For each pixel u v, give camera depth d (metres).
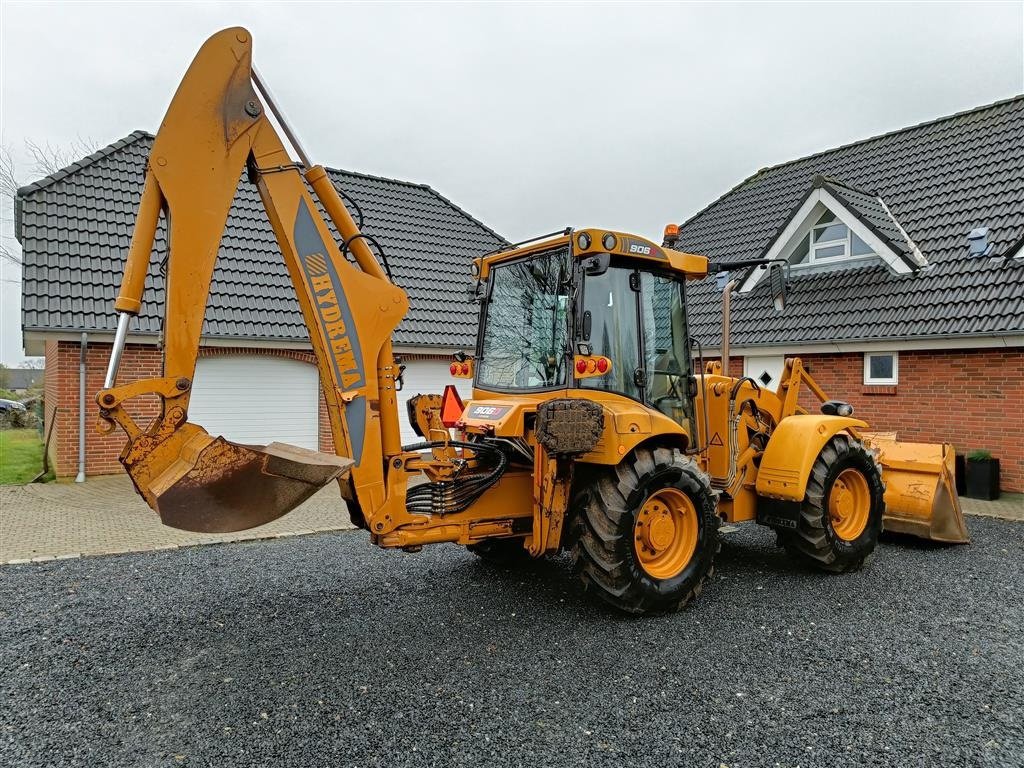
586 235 4.77
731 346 12.52
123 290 3.74
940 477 6.82
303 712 3.50
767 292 13.05
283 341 11.58
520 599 5.26
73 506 8.73
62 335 10.08
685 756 3.14
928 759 3.12
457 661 4.12
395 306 4.44
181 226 3.82
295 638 4.47
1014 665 4.09
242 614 4.91
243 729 3.34
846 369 11.48
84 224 11.30
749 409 6.19
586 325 4.79
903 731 3.35
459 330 13.44
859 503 6.18
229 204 3.96
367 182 16.05
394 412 4.47
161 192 3.88
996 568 6.13
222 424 11.52
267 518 3.68
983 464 9.46
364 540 7.22
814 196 12.45
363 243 4.49
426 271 14.46
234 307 11.52
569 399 4.66
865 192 13.39
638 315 5.21
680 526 5.13
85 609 5.02
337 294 4.27
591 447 4.51
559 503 4.84
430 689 3.76
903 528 6.91
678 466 5.00
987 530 7.63
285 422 12.02
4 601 5.20
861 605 5.15
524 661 4.13
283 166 4.15
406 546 4.54
